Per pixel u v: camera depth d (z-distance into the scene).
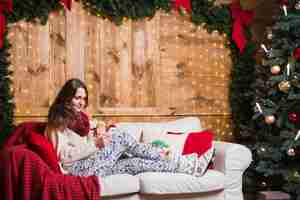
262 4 4.39
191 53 4.12
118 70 3.89
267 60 3.76
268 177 3.96
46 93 3.68
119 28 3.88
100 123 3.13
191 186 3.01
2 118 3.37
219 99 4.23
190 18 4.10
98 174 2.92
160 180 2.93
